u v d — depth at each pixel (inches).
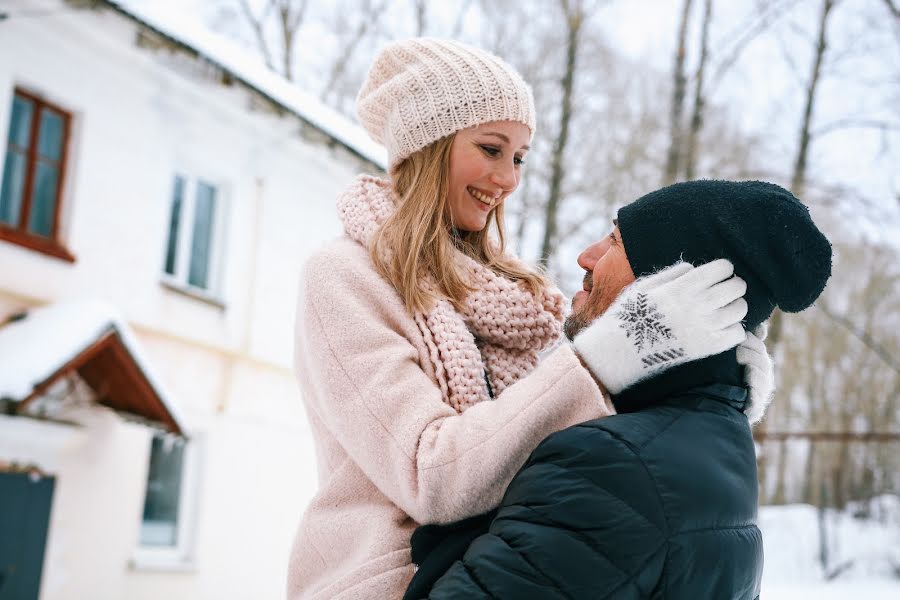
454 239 66.4
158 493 312.5
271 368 358.6
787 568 582.2
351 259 59.6
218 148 338.0
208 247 345.4
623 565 41.9
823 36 603.5
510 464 48.2
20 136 277.3
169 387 316.2
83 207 289.9
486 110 63.6
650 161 615.5
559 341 63.5
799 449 804.0
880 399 750.5
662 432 46.0
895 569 576.7
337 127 358.3
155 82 309.0
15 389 246.2
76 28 281.9
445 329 56.7
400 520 54.7
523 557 42.4
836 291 689.6
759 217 49.6
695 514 43.7
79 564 273.9
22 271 272.7
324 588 54.8
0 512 252.8
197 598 314.7
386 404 52.7
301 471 367.2
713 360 50.1
